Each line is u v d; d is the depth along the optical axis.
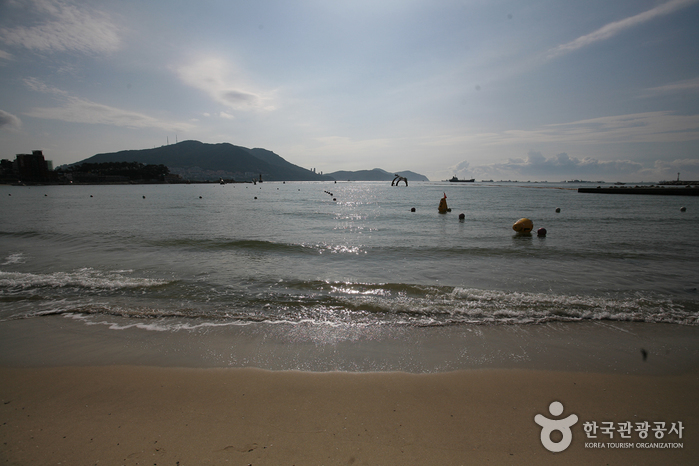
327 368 4.01
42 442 2.82
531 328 5.20
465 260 9.77
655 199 44.28
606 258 10.04
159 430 2.96
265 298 6.50
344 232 15.32
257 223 19.00
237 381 3.73
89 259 9.74
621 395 3.54
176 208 31.55
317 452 2.68
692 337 4.92
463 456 2.67
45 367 4.05
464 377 3.83
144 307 6.04
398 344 4.66
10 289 6.95
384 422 3.06
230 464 2.54
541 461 2.64
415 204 36.66
